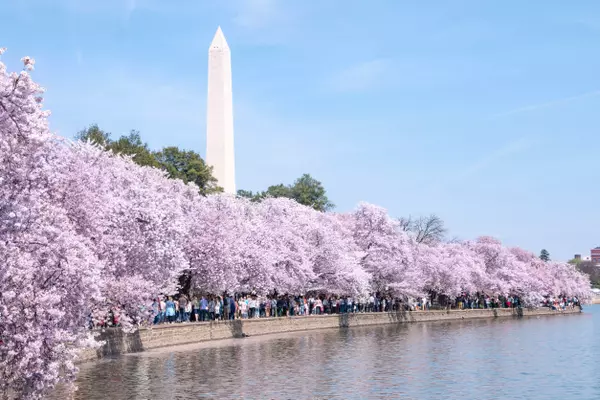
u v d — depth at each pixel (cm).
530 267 14075
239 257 6375
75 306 2634
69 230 3088
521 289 12650
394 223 9475
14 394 2441
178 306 5753
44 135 2402
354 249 9225
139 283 4425
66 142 4406
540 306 13200
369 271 9181
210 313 6253
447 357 4972
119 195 4725
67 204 3956
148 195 4797
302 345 5712
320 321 7750
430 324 8969
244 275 6662
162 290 5156
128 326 4544
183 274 6097
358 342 6044
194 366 4284
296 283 7544
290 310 7688
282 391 3459
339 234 8988
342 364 4500
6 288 2405
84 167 4212
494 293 12331
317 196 15050
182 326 5606
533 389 3612
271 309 7456
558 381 3881
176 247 4888
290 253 7631
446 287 10875
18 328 2425
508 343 6094
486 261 12638
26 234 2541
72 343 2728
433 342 6131
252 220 7619
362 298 8544
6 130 2339
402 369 4300
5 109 2267
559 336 6944
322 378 3891
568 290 14412
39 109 2383
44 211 2817
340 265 8275
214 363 4444
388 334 7038
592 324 9088
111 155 6431
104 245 4222
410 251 9594
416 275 9531
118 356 4703
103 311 4425
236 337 6375
